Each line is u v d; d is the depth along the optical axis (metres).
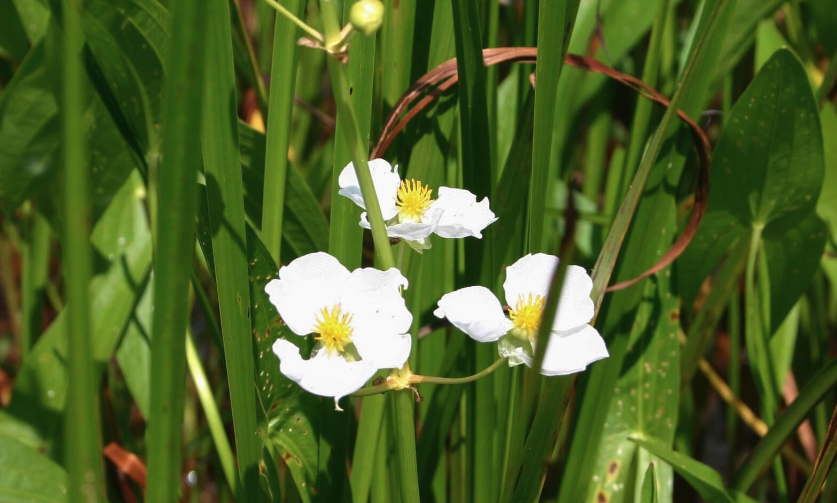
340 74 0.51
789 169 0.66
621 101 1.01
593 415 0.66
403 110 0.60
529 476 0.57
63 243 0.49
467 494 0.65
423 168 0.63
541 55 0.55
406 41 0.62
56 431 0.68
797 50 0.85
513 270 0.54
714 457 1.09
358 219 0.59
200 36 0.49
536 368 0.50
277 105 0.59
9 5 0.68
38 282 0.79
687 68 0.55
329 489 0.61
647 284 0.67
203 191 0.58
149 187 0.64
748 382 0.93
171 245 0.51
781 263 0.70
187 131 0.50
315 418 0.61
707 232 0.69
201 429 0.88
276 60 0.58
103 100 0.64
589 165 0.85
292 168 0.64
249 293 0.57
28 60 0.63
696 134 0.62
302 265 0.53
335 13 0.51
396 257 0.61
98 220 0.70
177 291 0.51
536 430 0.56
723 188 0.68
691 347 0.70
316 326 0.53
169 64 0.49
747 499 0.64
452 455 0.68
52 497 0.60
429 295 0.65
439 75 0.61
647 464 0.68
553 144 0.70
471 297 0.54
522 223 0.63
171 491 0.53
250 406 0.58
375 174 0.56
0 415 0.68
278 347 0.52
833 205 0.74
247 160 0.65
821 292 0.83
